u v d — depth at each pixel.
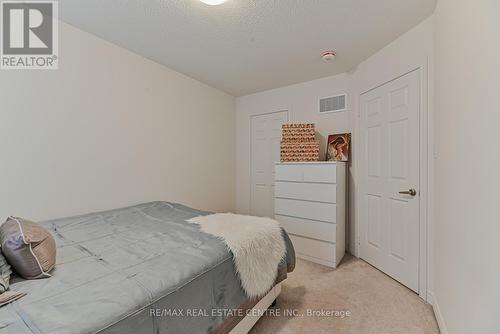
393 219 2.27
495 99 0.82
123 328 0.79
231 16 1.90
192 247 1.36
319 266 2.58
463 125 1.13
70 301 0.84
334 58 2.63
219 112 3.72
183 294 1.02
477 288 0.97
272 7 1.79
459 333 1.18
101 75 2.25
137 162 2.57
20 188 1.77
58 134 1.97
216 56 2.61
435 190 1.73
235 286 1.33
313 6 1.77
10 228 1.08
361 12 1.84
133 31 2.12
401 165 2.17
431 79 1.86
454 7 1.26
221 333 1.25
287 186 2.90
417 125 2.00
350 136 2.93
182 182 3.11
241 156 4.04
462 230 1.14
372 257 2.57
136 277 1.02
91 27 2.06
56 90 1.96
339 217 2.67
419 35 1.97
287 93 3.55
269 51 2.49
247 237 1.52
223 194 3.80
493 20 0.83
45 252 1.05
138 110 2.57
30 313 0.76
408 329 1.57
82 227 1.76
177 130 3.03
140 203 2.58
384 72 2.37
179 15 1.90
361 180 2.74
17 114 1.76
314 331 1.56
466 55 1.09
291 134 2.97
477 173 0.97
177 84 3.02
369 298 1.94
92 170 2.19
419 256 1.97
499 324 0.80
